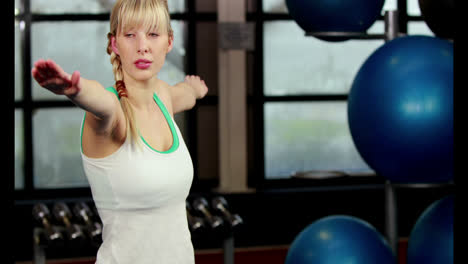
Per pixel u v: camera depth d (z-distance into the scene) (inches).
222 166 230.2
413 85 100.7
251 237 223.9
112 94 42.8
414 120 100.0
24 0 215.9
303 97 235.8
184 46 227.8
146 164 43.3
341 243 115.6
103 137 42.3
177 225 46.1
